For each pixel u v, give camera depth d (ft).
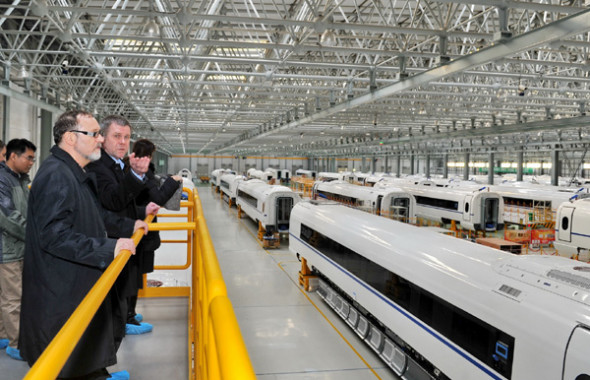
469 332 20.04
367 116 103.35
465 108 90.48
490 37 38.37
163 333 13.98
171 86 66.13
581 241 55.88
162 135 156.97
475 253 23.53
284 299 42.78
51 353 3.54
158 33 33.27
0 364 12.17
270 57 63.21
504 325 17.84
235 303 41.42
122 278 9.93
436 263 23.94
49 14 34.91
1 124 56.03
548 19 47.62
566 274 17.57
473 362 19.65
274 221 67.46
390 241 29.43
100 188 10.58
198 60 47.03
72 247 7.11
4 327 13.10
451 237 28.14
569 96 82.89
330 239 38.58
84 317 4.33
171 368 11.57
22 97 52.24
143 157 10.55
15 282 12.93
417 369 25.04
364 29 35.78
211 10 40.65
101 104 83.30
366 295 31.17
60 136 8.11
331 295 39.58
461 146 163.12
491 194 80.07
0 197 12.86
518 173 153.48
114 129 10.93
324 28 34.99
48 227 7.17
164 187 14.25
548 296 17.01
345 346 32.09
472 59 35.14
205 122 116.16
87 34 38.11
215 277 5.52
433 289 22.94
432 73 40.73
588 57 52.39
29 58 58.70
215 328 3.84
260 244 70.59
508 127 89.15
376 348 29.63
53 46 62.49
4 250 12.69
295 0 49.73
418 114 92.99
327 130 137.90
